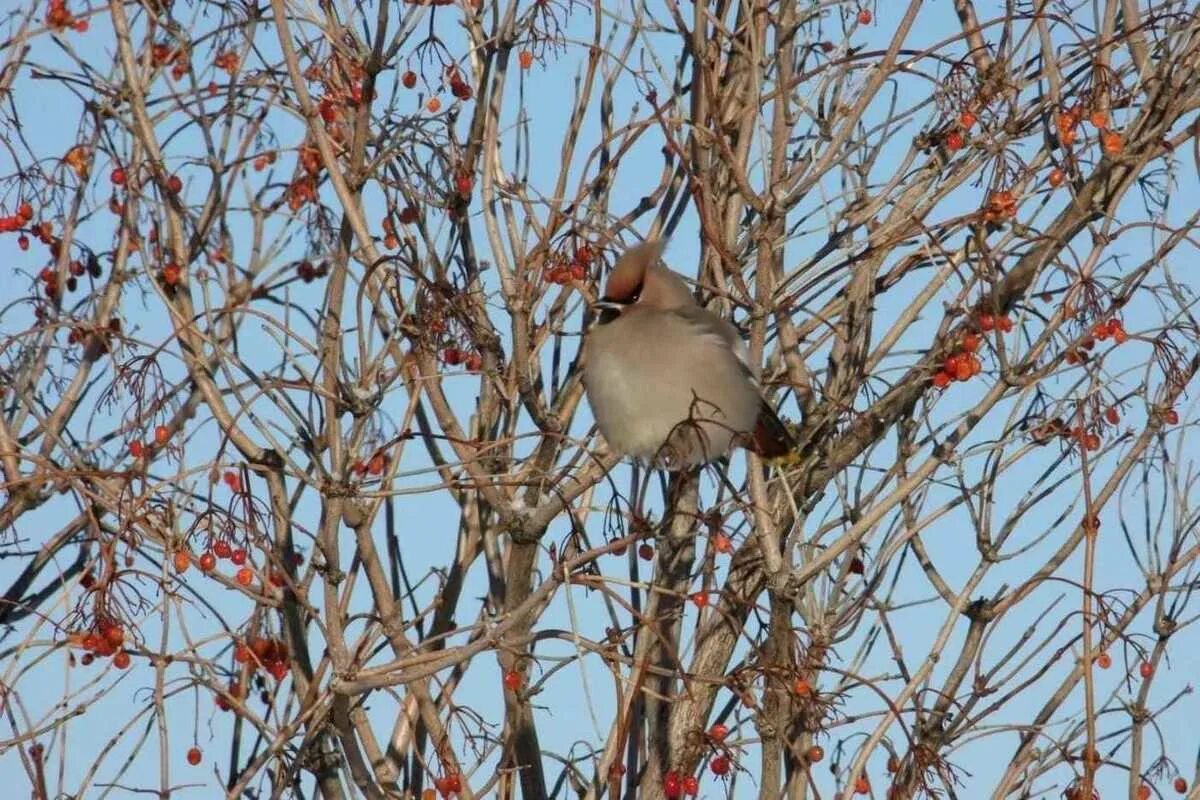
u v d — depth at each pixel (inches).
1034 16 434.0
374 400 391.5
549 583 369.4
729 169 413.1
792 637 384.2
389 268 421.1
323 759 410.3
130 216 408.8
